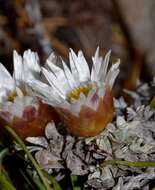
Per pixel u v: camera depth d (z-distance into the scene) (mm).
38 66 199
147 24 394
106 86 184
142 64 396
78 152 190
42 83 184
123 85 389
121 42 417
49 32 424
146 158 191
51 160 192
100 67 190
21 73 201
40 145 195
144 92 232
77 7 441
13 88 200
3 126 193
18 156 202
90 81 192
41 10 437
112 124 189
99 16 438
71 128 186
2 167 202
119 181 185
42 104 190
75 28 432
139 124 194
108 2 439
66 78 192
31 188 200
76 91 191
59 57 198
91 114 182
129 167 188
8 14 391
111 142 189
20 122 190
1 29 393
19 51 388
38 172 184
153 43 394
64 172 196
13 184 201
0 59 387
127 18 397
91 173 188
